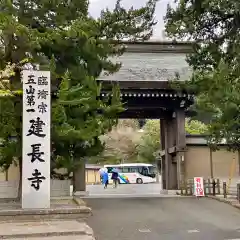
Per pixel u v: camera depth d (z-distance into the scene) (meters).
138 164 54.56
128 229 13.33
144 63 28.86
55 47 15.44
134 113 27.78
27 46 14.63
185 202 20.73
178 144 25.73
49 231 10.80
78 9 16.47
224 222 14.69
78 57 16.20
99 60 16.78
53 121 14.81
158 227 13.69
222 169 27.23
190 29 15.87
